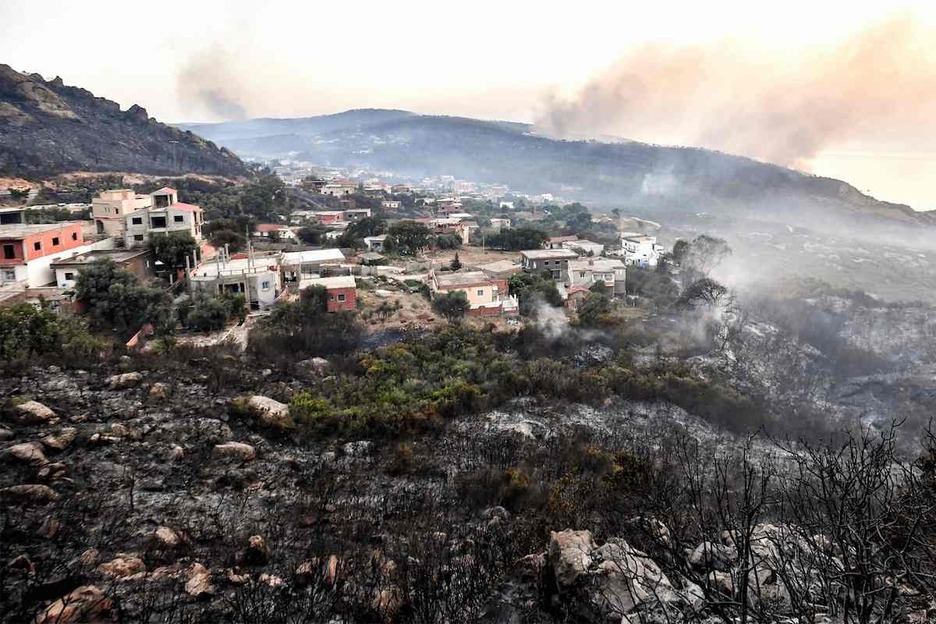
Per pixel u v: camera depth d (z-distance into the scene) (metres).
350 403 35.31
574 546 13.59
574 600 12.47
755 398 48.47
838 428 44.34
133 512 19.38
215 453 24.97
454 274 70.88
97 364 33.69
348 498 22.77
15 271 51.88
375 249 95.69
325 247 94.00
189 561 16.55
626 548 12.93
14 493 18.92
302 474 24.91
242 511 20.55
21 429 24.27
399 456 28.06
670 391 46.25
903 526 9.67
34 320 35.97
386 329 53.91
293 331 50.66
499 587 15.19
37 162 122.69
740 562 9.49
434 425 33.78
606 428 38.47
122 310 49.03
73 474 21.41
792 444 40.28
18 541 16.58
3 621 12.69
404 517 21.09
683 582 11.26
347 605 14.30
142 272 58.88
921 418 49.50
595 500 21.72
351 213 129.62
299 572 15.69
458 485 24.69
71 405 27.39
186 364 36.72
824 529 10.83
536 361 48.72
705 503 16.09
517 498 23.50
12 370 30.80
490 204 187.62
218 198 114.75
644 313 67.81
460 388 39.16
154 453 24.11
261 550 17.09
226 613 13.98
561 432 35.22
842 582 8.56
